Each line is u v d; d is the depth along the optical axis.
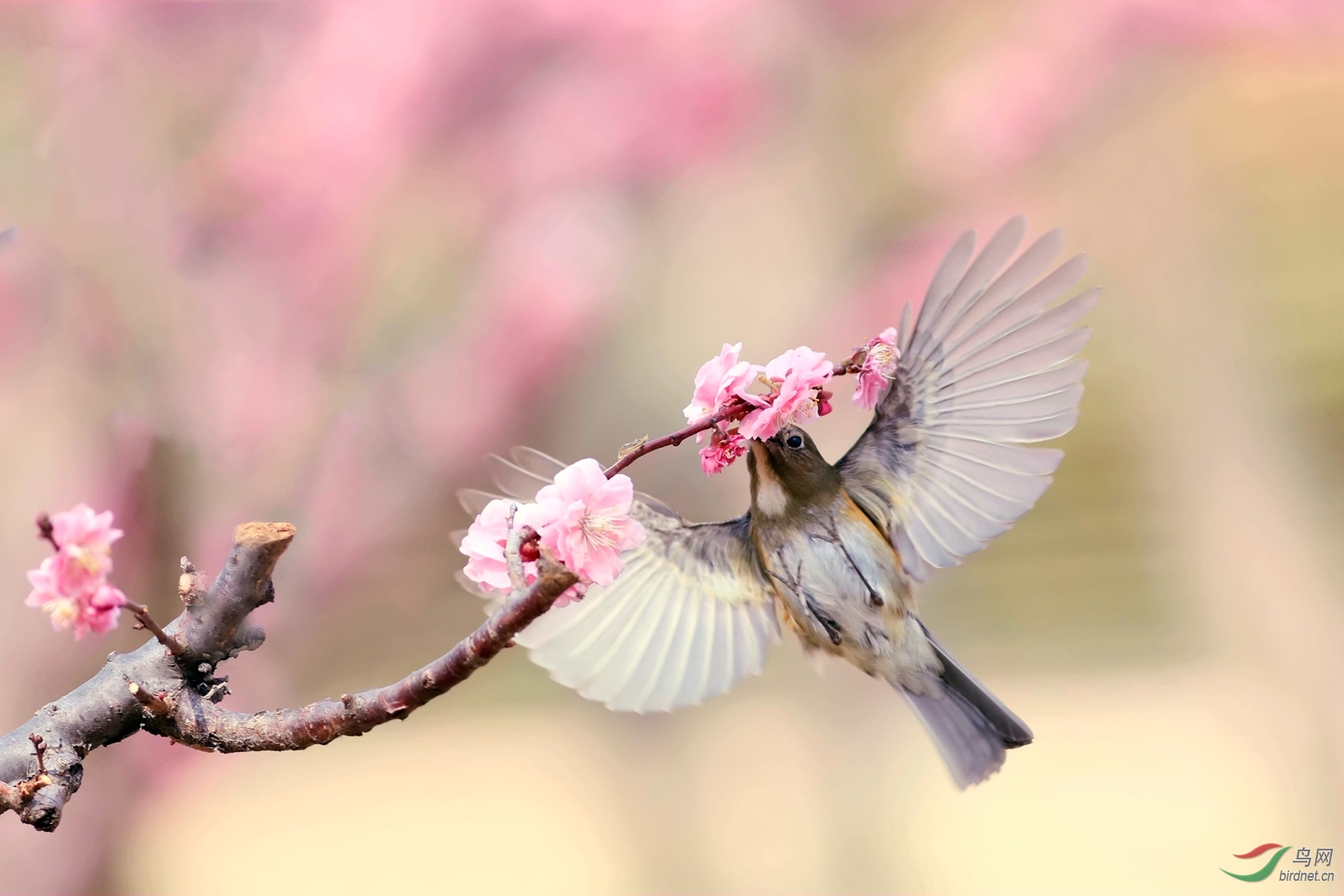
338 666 4.98
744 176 5.16
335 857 6.93
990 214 5.43
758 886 6.18
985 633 8.11
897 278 5.37
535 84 4.95
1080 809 6.63
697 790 6.56
